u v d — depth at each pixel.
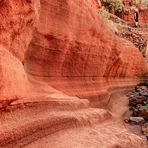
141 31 25.86
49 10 8.24
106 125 7.55
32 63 7.96
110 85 14.03
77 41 9.60
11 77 4.90
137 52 18.34
